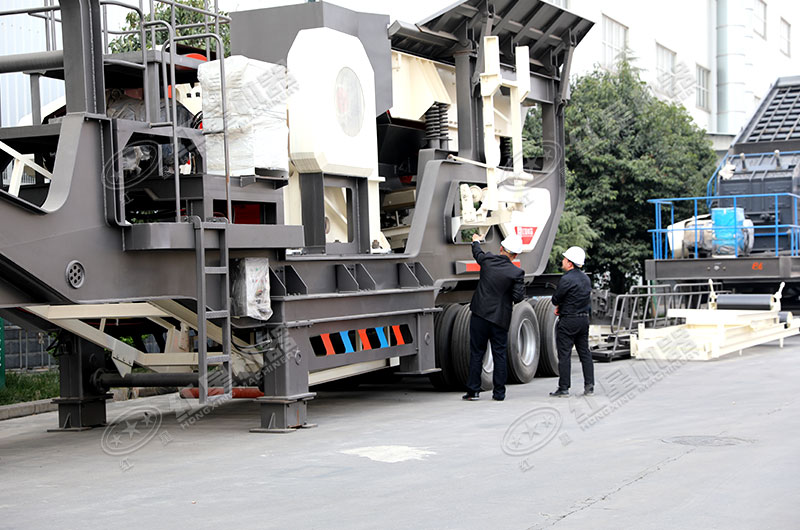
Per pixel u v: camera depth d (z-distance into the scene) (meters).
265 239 9.02
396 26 11.80
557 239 19.72
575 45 15.30
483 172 13.05
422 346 11.45
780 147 20.50
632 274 22.88
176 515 6.03
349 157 10.90
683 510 5.91
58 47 15.62
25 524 5.89
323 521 5.80
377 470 7.34
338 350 10.12
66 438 9.54
